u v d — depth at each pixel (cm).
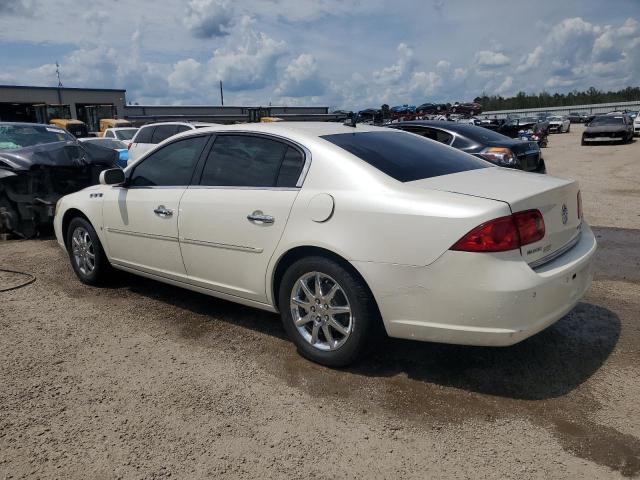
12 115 4591
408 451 266
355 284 325
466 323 294
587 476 245
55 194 752
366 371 345
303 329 362
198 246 407
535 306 291
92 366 361
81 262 535
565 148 2595
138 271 475
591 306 447
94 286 530
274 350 380
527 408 299
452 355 363
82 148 782
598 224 780
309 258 341
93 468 259
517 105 11562
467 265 288
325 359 348
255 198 369
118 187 481
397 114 4034
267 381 337
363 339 330
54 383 339
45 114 3606
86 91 4909
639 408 295
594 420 286
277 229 354
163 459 264
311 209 338
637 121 3186
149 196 445
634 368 339
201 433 284
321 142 359
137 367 359
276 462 260
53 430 289
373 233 313
